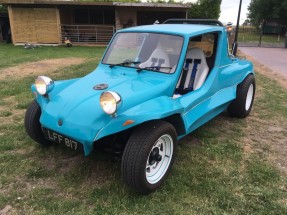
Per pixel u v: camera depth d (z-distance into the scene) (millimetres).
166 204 3014
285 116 5621
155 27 4211
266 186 3363
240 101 5125
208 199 3107
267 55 15734
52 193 3176
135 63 3914
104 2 19688
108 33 21562
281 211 2963
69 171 3561
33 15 20125
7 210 2916
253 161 3895
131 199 3074
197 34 3943
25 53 15336
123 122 2891
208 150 4137
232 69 4785
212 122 5203
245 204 3045
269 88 7797
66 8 21453
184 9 21312
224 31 4531
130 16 21484
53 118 3248
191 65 4305
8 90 6875
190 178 3461
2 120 5090
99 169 3592
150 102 3195
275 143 4480
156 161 3238
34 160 3789
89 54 15195
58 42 20703
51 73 9398
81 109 3156
